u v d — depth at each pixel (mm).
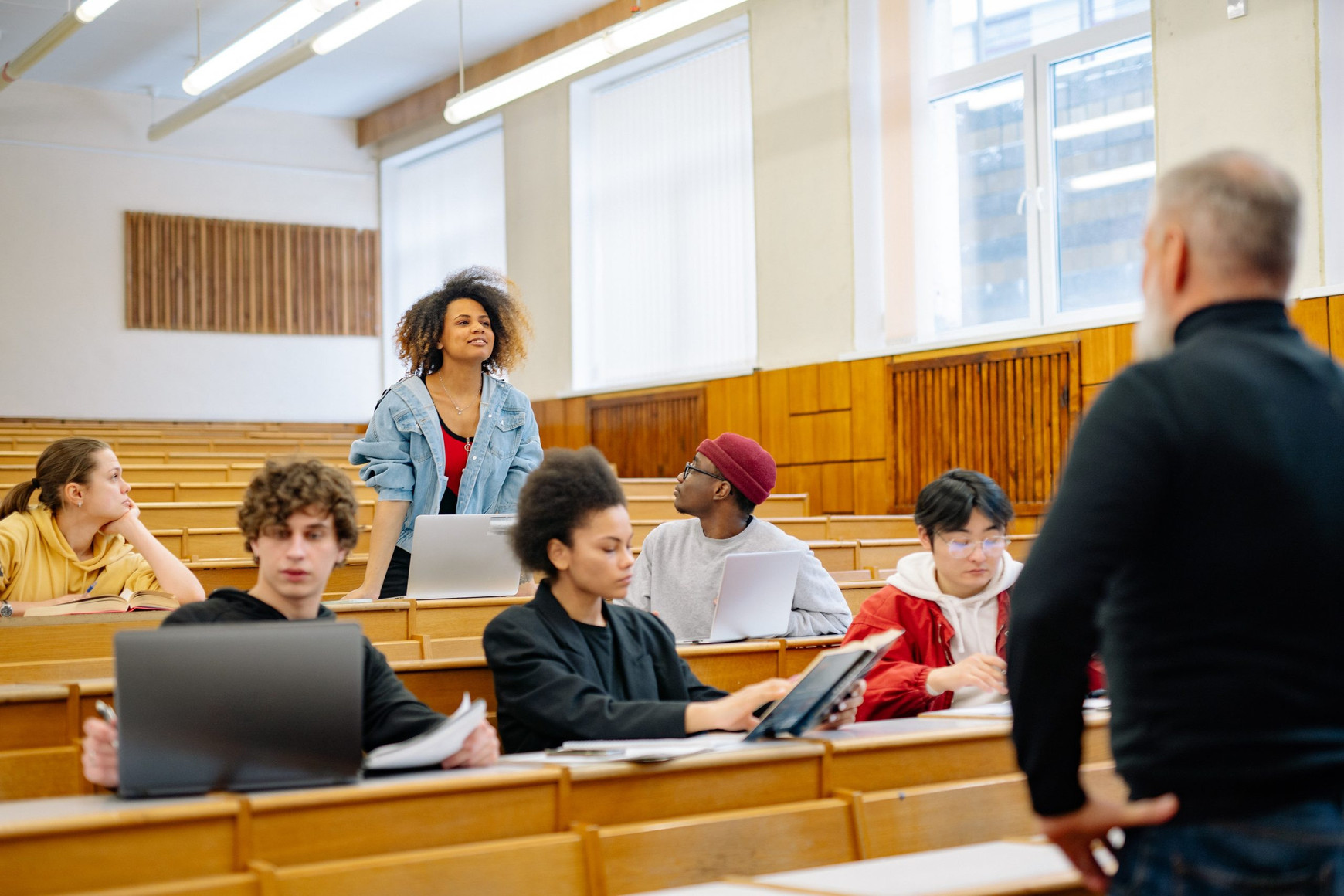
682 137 8680
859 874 1512
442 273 11086
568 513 2053
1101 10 6625
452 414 3492
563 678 1977
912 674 2416
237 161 11289
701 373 8352
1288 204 1195
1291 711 1094
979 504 2582
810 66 7680
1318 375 1164
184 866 1394
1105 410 1175
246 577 3955
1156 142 6027
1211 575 1113
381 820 1506
